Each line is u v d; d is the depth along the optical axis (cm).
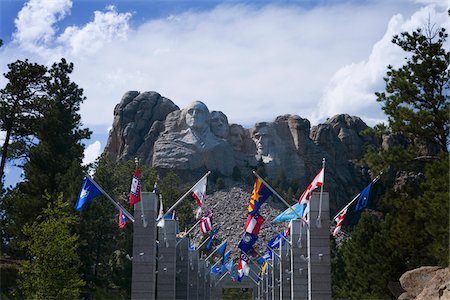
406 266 5181
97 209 6962
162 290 5072
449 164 3853
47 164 6675
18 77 7156
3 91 7175
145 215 4425
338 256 7875
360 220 6394
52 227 4909
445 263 3991
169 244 5169
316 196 4578
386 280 5231
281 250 6544
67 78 7506
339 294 6519
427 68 4647
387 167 4691
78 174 6706
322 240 4525
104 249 8681
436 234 3950
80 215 6662
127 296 7344
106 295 7000
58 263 4831
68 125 7188
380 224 6122
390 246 4678
